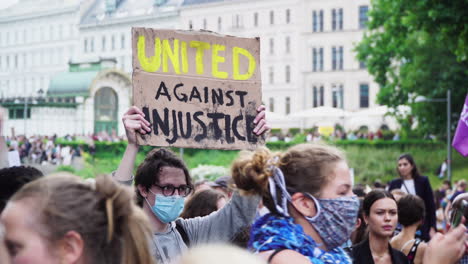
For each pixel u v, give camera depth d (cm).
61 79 6525
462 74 3672
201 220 427
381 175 4425
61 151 4881
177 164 411
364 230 597
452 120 3881
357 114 4166
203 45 427
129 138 395
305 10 7100
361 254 519
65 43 8275
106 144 4922
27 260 200
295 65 7150
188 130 415
